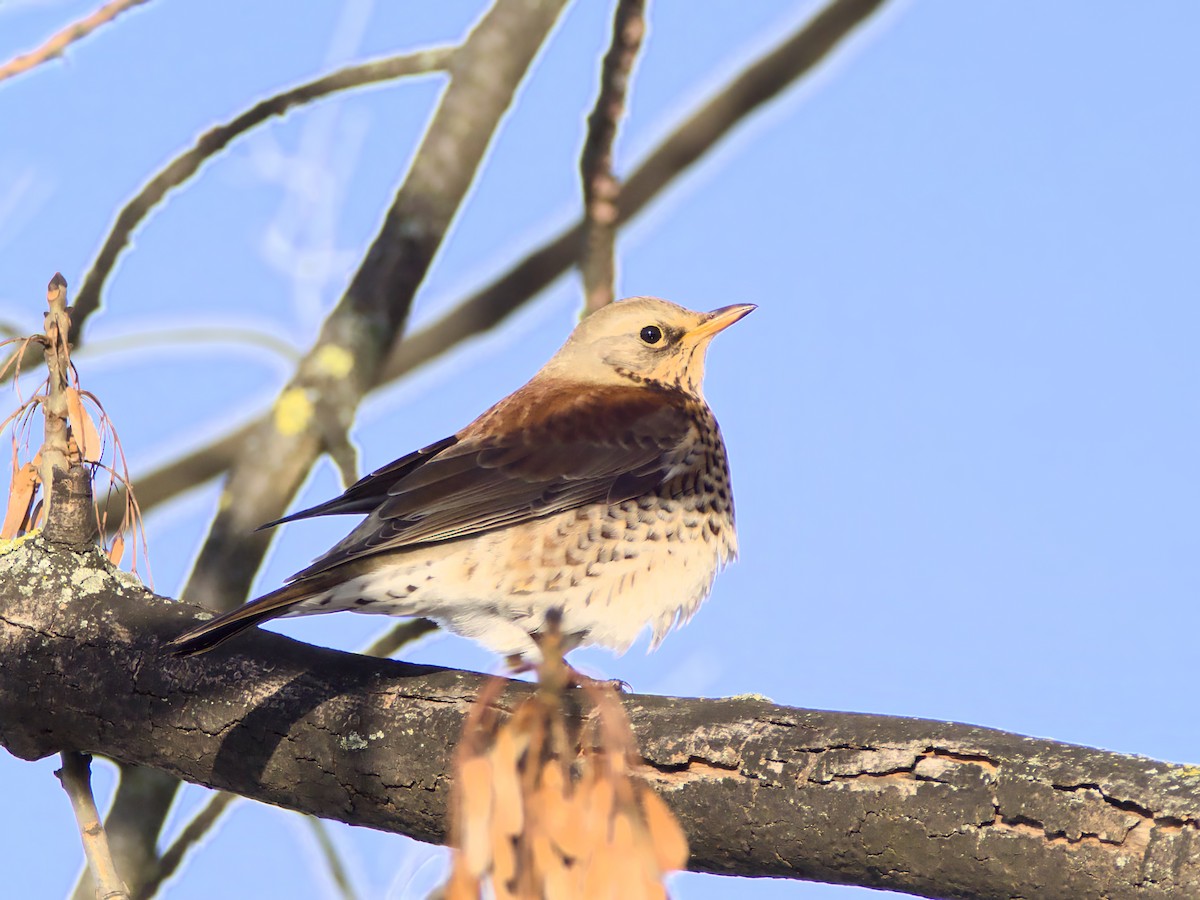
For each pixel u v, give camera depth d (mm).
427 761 8914
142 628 9695
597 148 13945
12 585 9891
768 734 8344
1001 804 7684
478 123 14703
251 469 13719
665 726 8547
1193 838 7297
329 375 13984
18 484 10289
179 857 12352
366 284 14398
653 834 6035
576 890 5871
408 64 14648
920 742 8008
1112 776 7555
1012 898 7711
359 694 9250
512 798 5965
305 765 9188
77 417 10062
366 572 11875
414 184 14656
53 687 9641
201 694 9406
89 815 9578
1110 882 7418
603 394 13516
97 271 13320
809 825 8094
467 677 9258
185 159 13273
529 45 14883
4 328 13148
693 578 13250
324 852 12234
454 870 5941
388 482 13016
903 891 8094
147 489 15719
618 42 13547
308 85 13836
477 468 12586
